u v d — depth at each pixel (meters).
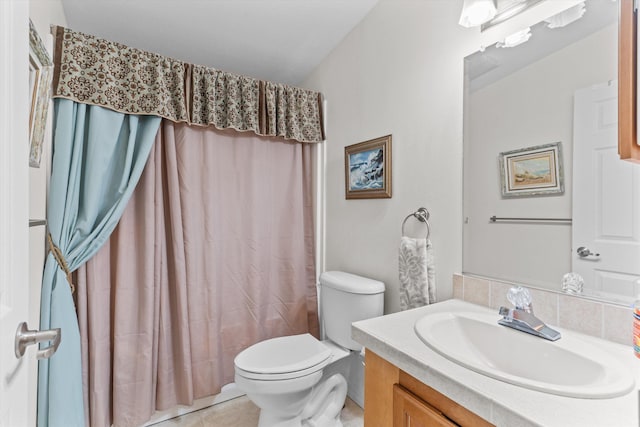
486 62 1.16
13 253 0.50
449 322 1.01
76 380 1.29
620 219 0.84
